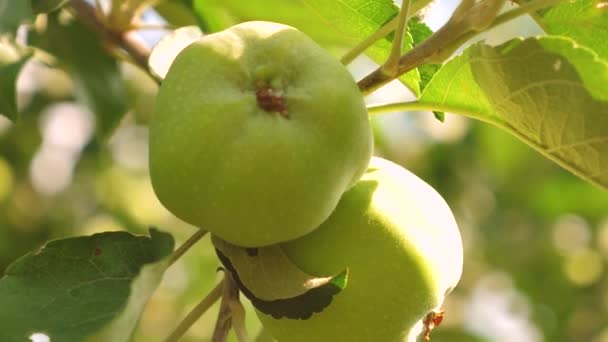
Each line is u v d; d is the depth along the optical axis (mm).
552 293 1228
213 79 500
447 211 570
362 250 538
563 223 1249
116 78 759
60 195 1058
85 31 745
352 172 510
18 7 535
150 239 550
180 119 496
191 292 1146
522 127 552
